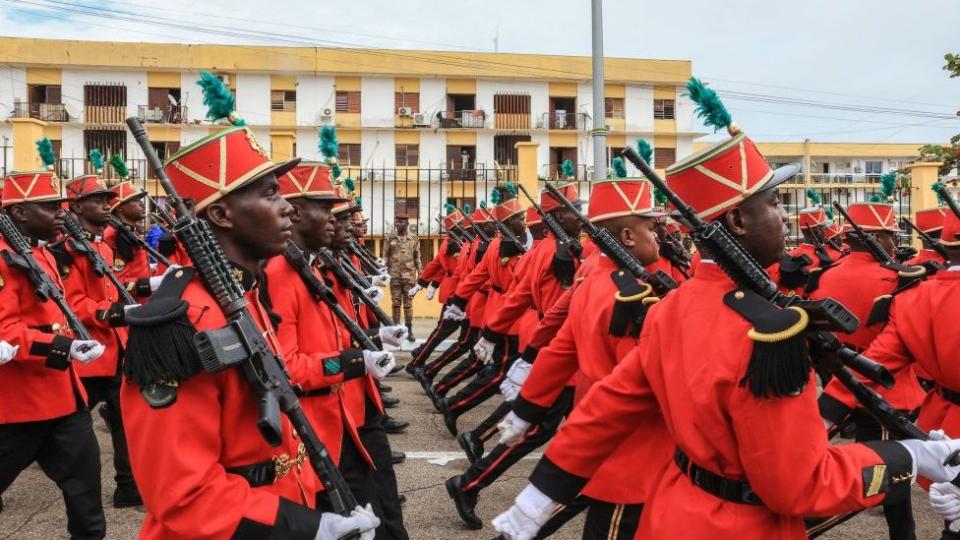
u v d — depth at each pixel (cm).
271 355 215
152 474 190
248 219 229
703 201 222
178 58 3616
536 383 355
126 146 3572
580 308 348
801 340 187
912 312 357
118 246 714
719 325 205
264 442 217
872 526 481
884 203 753
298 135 3791
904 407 435
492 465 457
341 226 436
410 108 3906
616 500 300
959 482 220
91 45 3572
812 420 192
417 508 511
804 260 641
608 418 241
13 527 475
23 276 423
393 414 789
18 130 1212
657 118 4144
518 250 785
